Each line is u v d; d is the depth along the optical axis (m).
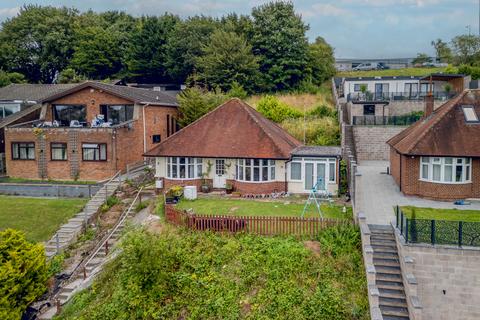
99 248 23.31
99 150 33.38
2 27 69.94
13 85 49.41
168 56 63.72
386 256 18.16
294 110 45.53
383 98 48.97
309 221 20.02
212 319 16.42
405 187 26.20
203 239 20.16
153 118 39.09
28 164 34.69
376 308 15.20
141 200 28.23
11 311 17.88
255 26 60.59
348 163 28.59
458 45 78.69
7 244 19.23
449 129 25.14
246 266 18.17
